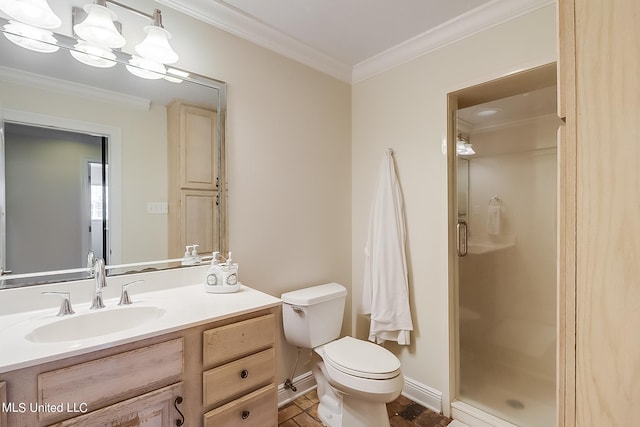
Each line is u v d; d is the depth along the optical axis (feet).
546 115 7.00
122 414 3.06
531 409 5.87
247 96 5.87
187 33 5.12
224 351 3.79
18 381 2.59
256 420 4.09
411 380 6.64
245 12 5.49
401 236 6.66
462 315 7.27
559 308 2.32
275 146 6.32
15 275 3.81
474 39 5.71
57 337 3.50
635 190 1.97
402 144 6.87
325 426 5.60
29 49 3.92
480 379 6.86
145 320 4.07
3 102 3.77
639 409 1.96
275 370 4.33
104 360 2.97
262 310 4.24
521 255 7.24
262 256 6.11
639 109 1.94
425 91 6.45
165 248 4.98
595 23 2.13
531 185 7.15
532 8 5.02
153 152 4.88
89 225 4.35
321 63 7.12
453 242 6.23
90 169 4.36
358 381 4.79
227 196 5.58
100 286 4.02
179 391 3.45
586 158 2.17
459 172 7.16
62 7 4.05
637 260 1.96
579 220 2.21
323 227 7.29
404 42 6.51
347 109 7.88
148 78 4.82
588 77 2.16
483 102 6.64
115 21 4.40
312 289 6.55
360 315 7.81
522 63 5.12
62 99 4.15
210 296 4.61
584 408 2.18
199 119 5.30
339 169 7.67
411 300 6.66
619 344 2.03
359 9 5.44
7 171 3.80
